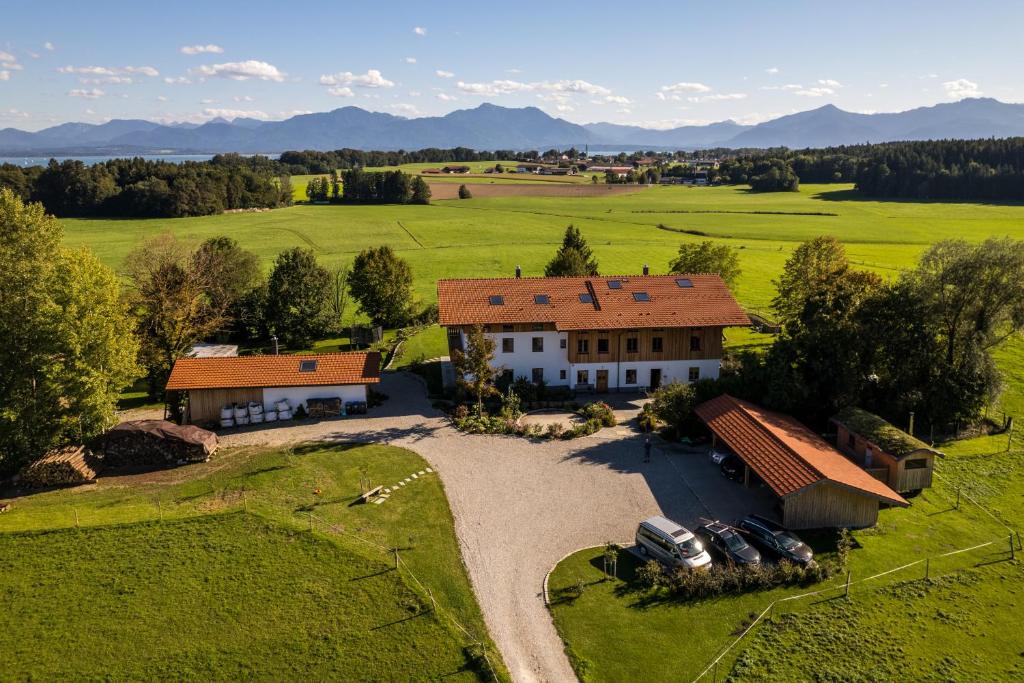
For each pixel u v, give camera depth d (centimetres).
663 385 6038
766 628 2923
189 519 3734
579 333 5978
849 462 4159
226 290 8312
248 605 3086
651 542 3444
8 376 4619
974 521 3866
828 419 5022
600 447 4828
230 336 8369
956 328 5262
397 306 8625
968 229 15062
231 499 4034
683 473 4422
